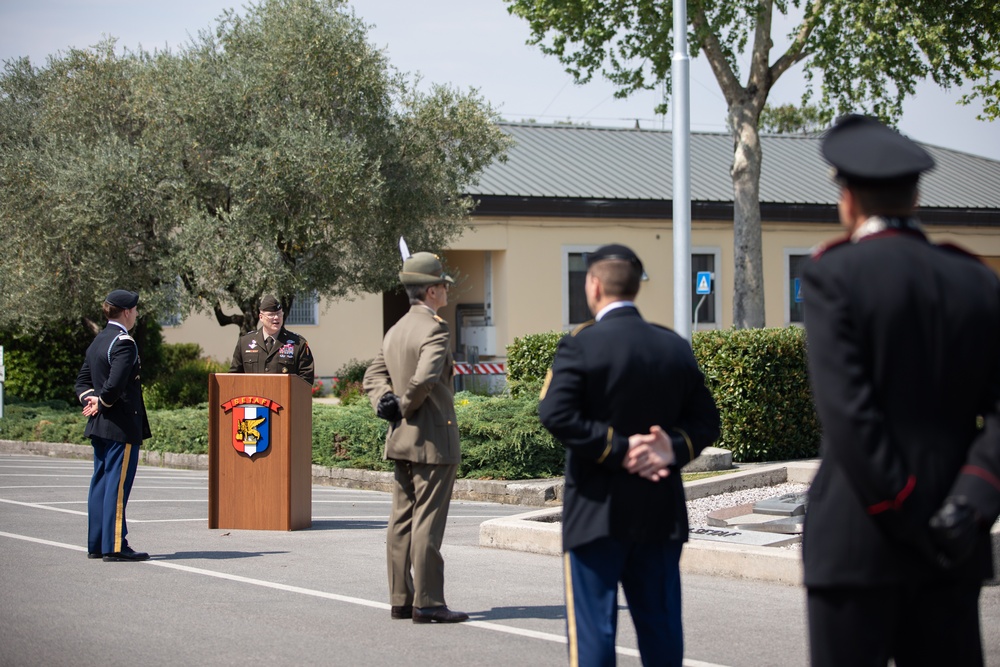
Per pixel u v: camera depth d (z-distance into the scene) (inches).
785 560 293.7
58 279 808.9
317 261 832.3
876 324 120.3
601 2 741.9
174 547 357.4
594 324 171.5
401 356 249.1
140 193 794.2
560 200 1214.3
